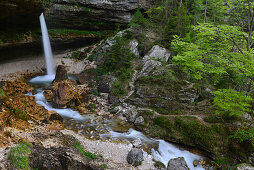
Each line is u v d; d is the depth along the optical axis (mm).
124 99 16484
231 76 16250
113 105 16219
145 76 18156
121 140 11531
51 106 15234
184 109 14469
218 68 12477
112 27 30250
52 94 16281
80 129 12359
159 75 18047
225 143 11094
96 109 15672
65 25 25766
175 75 18000
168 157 11039
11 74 20266
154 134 12680
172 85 16078
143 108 15227
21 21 17797
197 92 15625
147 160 9922
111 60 22500
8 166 6324
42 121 11906
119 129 13031
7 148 7426
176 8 25812
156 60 20750
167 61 22875
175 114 14133
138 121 13523
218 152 10922
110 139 11469
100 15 27609
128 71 20047
